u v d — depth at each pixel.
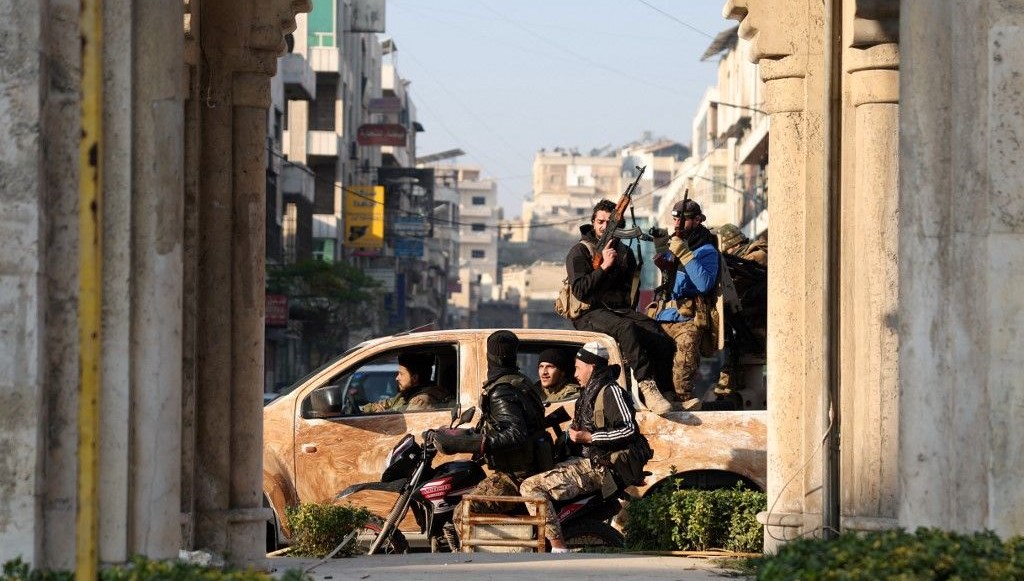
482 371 14.55
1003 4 7.86
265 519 11.65
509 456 12.82
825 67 11.33
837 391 11.36
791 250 11.66
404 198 104.81
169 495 7.97
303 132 74.06
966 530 7.90
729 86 91.94
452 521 13.15
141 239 7.91
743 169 84.06
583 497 12.94
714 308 15.04
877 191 11.08
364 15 87.62
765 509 12.62
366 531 13.59
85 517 6.16
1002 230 7.79
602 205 15.29
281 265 64.75
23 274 7.62
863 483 11.09
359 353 14.66
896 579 6.43
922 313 8.15
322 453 14.36
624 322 14.68
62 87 7.82
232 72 11.65
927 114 8.15
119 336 7.84
